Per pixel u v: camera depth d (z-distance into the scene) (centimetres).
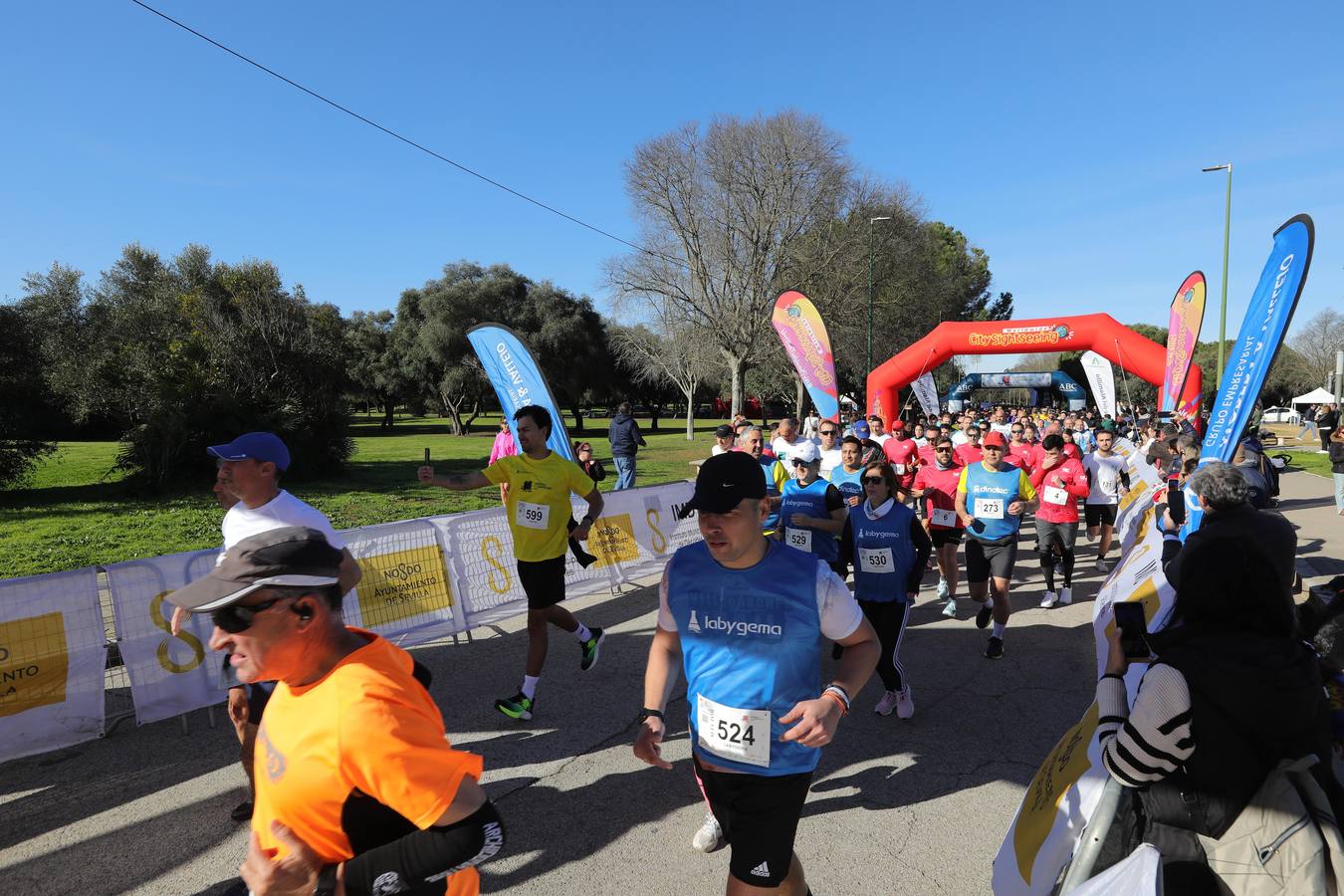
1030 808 296
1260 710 180
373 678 144
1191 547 203
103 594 752
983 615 638
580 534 490
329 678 145
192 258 2808
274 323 2292
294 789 142
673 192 3394
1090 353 2430
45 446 1772
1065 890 223
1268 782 182
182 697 478
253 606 138
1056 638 649
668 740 455
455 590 657
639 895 307
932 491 721
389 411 5603
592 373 5000
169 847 343
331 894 141
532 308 4912
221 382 1956
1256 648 184
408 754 138
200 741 457
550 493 472
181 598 141
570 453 804
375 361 5325
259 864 142
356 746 137
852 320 3619
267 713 150
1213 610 192
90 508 1526
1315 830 178
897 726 473
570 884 314
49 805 381
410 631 615
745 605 221
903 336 4078
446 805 139
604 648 623
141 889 312
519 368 806
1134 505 887
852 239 3538
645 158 3328
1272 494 988
